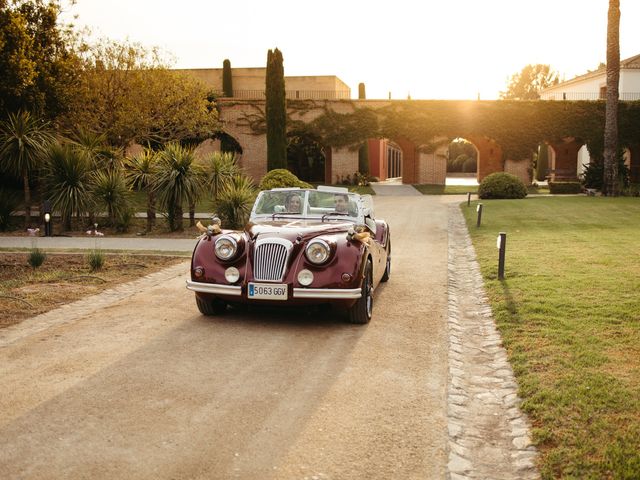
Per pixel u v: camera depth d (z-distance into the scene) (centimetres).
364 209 825
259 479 339
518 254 1160
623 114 3928
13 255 1202
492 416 436
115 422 412
